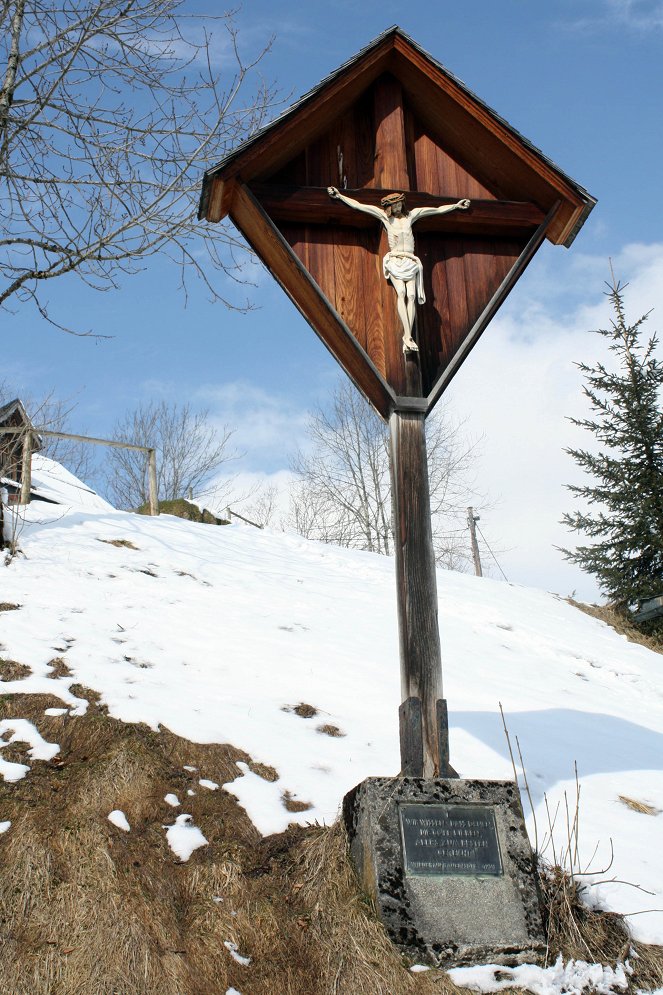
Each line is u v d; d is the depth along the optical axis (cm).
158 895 525
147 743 667
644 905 567
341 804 617
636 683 1195
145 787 616
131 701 735
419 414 617
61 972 470
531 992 486
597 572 1895
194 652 893
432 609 581
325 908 520
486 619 1339
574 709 980
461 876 520
